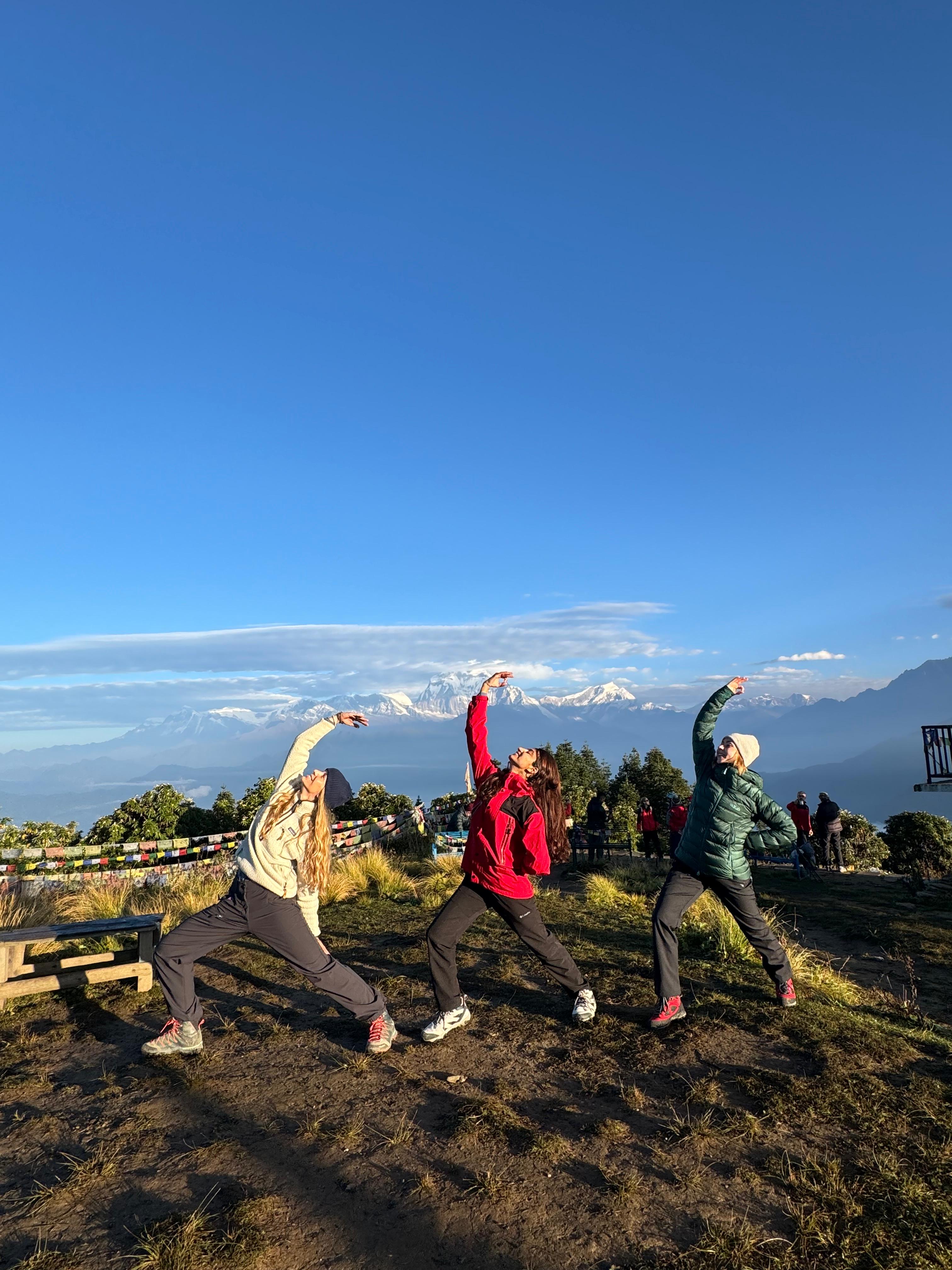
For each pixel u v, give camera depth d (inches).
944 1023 229.1
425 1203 117.5
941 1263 102.5
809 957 283.9
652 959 242.5
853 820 893.2
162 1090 155.6
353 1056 170.4
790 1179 121.5
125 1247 106.9
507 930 289.0
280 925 167.2
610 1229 111.5
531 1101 150.3
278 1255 105.7
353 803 821.2
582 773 1370.6
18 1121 143.4
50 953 256.1
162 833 676.1
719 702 209.6
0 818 611.8
